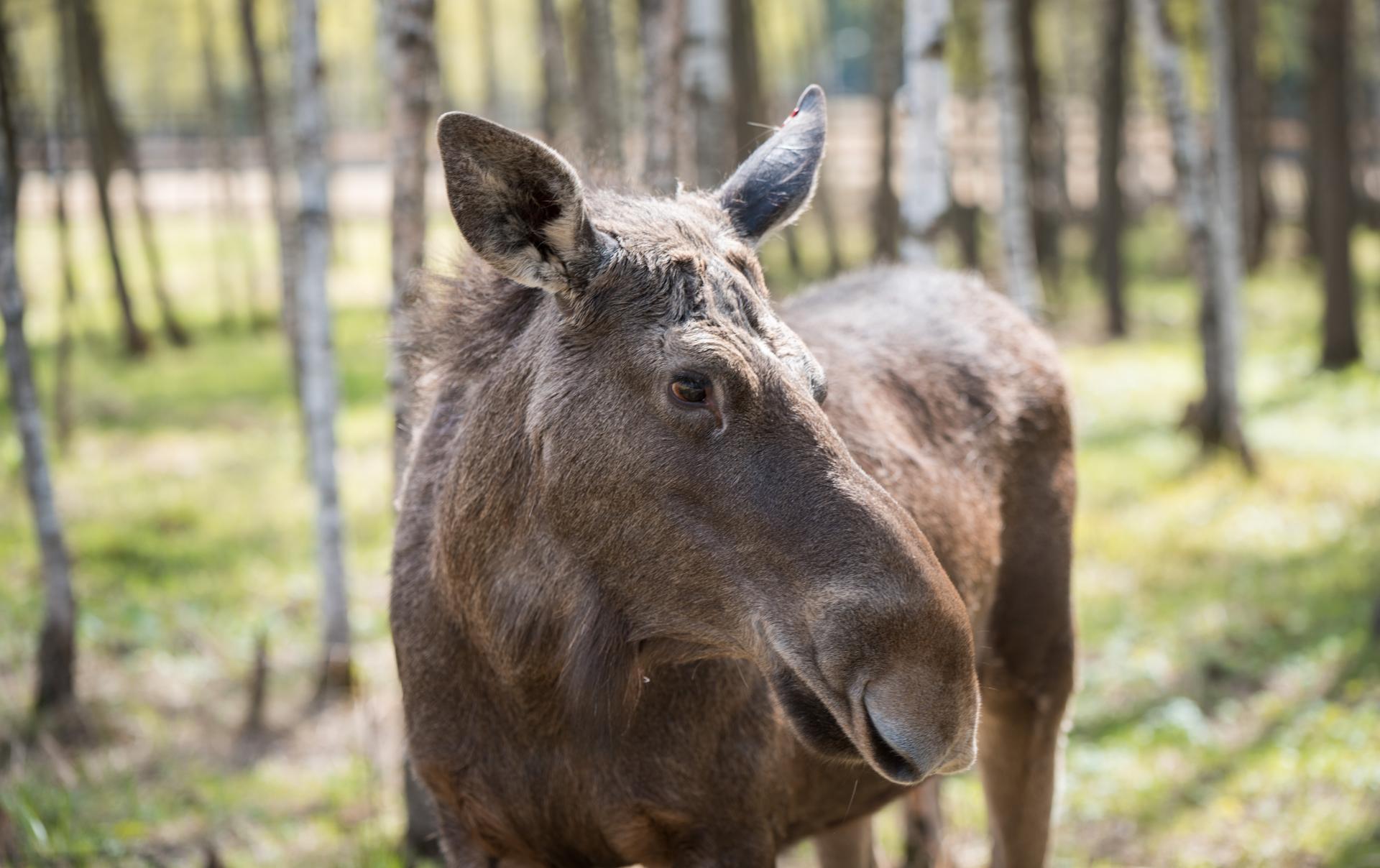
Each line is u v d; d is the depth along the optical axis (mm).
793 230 32188
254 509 15086
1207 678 9680
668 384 3457
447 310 4227
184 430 19344
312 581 12516
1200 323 16266
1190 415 17141
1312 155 34875
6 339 8906
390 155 7297
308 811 7793
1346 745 8055
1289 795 7551
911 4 8305
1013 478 5781
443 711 4207
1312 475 15469
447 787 4293
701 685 4055
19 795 6711
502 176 3451
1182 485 15438
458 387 4258
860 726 3201
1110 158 26922
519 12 42938
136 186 26312
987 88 31031
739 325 3506
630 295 3555
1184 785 7844
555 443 3639
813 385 3547
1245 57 32375
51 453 17203
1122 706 9273
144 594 11930
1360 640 9914
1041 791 6004
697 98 12258
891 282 6043
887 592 3199
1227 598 11422
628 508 3547
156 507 15016
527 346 3832
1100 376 22766
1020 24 29516
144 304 30938
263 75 19609
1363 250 37938
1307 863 6801
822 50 48375
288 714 9445
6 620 10898
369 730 8391
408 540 4359
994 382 5730
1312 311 28969
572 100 21812
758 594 3373
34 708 8938
